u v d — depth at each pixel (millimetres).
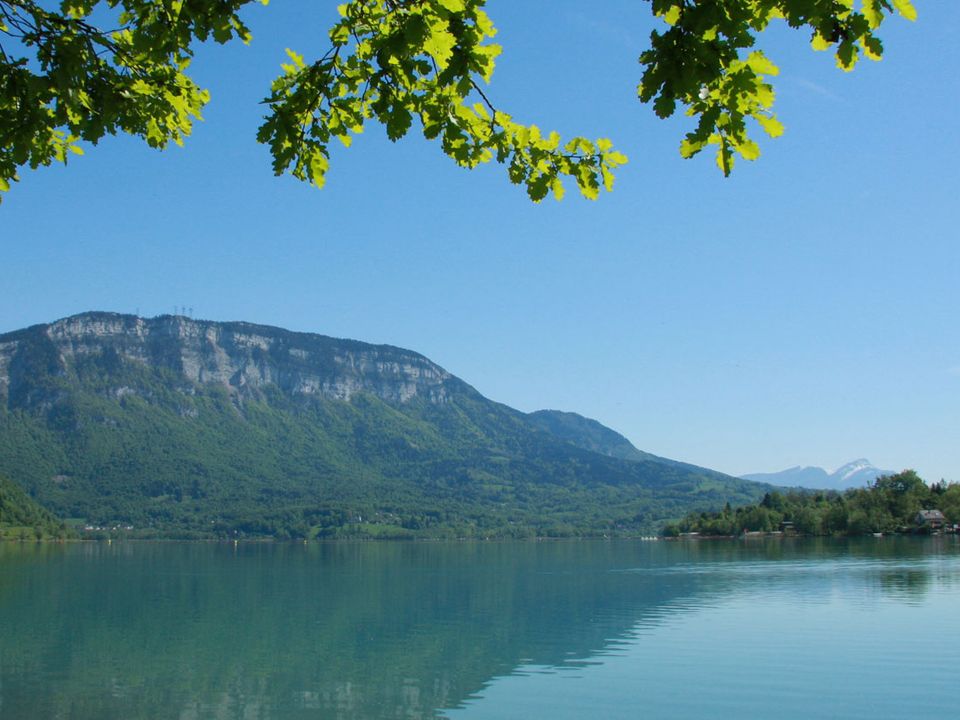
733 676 27078
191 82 8781
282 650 35750
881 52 5543
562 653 33188
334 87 7871
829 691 24688
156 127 8953
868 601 45844
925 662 28422
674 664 29531
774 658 29844
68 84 7367
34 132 7832
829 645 32094
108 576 83125
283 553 160500
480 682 28234
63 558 123938
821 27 5547
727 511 194625
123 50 8273
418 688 27828
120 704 26141
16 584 72312
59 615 48594
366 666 31938
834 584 56781
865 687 25078
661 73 5934
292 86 8039
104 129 8180
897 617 39188
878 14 5473
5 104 7637
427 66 7078
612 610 47219
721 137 6328
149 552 162125
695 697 24516
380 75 7387
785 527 169750
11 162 8852
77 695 27297
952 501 142750
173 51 7328
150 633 41031
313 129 8086
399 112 7559
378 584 72500
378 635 40000
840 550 105312
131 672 31000
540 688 26812
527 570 90000
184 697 27062
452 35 6523
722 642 33781
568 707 24141
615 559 109562
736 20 5641
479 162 8281
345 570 95500
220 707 25766
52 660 33438
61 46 7316
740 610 44094
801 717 22188
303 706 25719
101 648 36344
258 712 25141
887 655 29781
